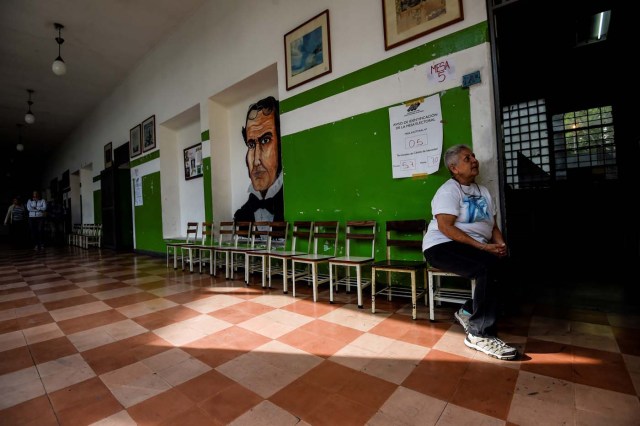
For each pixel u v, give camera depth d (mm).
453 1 2930
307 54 4141
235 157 6035
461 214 2232
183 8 6012
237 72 5199
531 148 4602
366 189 3600
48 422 1448
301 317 2791
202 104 5977
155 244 7633
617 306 2637
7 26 6211
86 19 6148
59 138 13898
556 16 2955
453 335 2273
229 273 4859
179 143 7551
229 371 1875
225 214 6023
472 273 2066
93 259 7363
